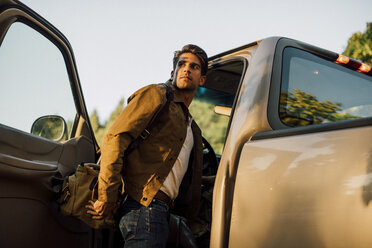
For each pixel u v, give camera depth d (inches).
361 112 77.2
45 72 88.4
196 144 80.4
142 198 67.6
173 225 79.0
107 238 91.2
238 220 57.2
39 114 84.5
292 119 68.3
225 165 64.1
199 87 118.3
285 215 50.7
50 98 90.3
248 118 66.6
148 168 69.5
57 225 82.8
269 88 69.1
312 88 74.8
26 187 72.8
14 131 72.7
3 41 70.3
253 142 62.3
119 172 67.1
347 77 81.1
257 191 55.6
